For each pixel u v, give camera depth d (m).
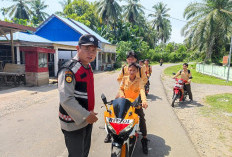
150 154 3.73
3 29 12.86
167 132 4.78
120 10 43.44
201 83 14.13
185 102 8.05
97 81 13.73
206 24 23.12
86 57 2.17
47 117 5.69
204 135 4.68
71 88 2.02
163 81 14.84
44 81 11.55
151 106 7.23
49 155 3.63
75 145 2.25
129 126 2.75
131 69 3.54
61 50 24.12
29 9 54.50
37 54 10.66
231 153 3.84
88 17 49.06
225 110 6.83
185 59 56.78
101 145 4.04
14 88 10.19
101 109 6.61
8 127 4.90
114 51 32.47
